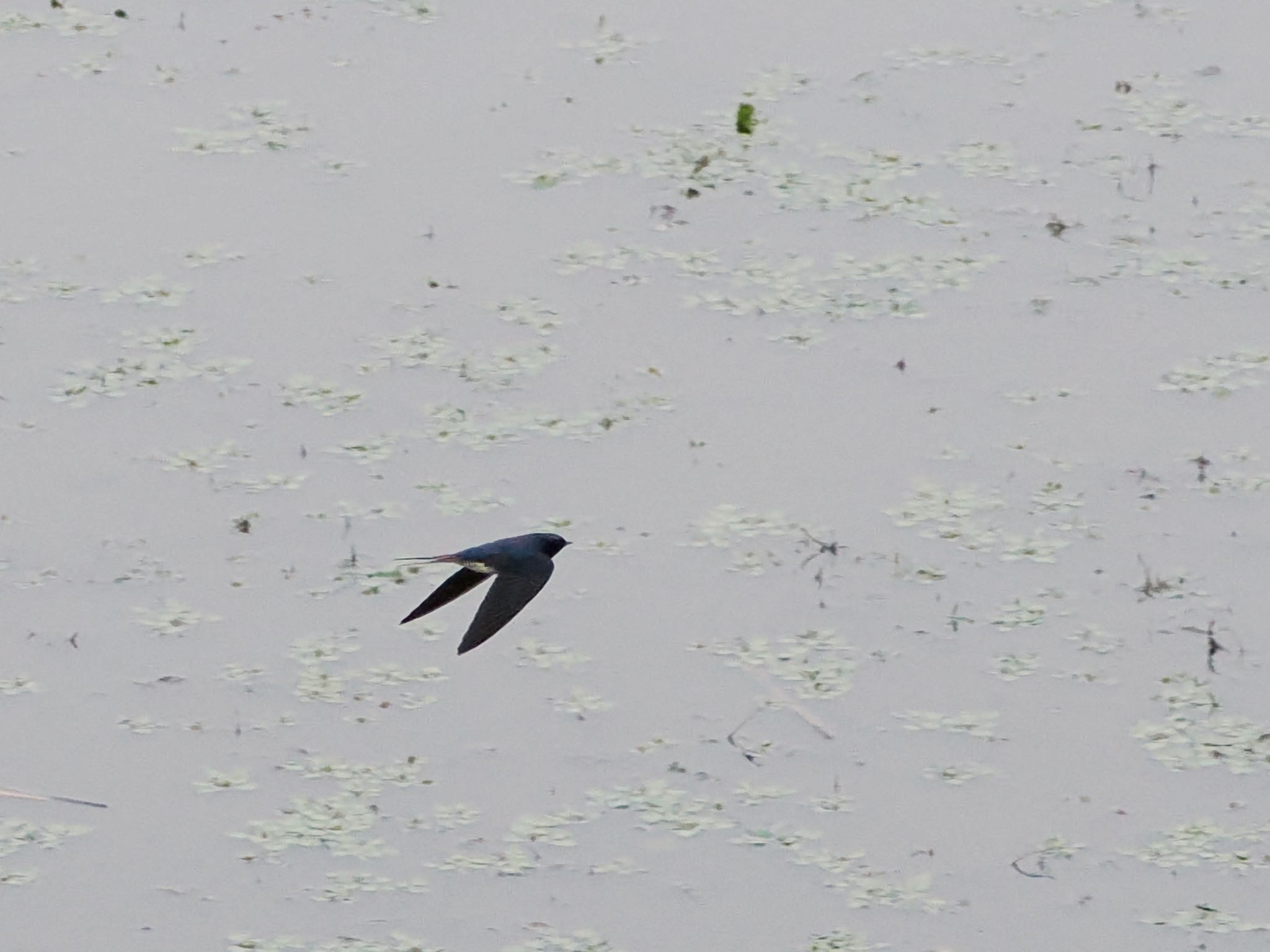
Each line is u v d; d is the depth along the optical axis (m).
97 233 19.44
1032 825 13.54
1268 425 17.16
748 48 22.52
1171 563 15.78
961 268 19.03
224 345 18.02
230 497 16.34
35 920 12.75
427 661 14.89
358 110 21.34
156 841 13.38
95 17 23.03
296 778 13.88
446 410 17.27
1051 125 21.19
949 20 23.19
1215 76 22.08
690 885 13.02
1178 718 14.41
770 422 17.22
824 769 13.97
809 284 18.84
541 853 13.24
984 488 16.53
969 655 14.95
